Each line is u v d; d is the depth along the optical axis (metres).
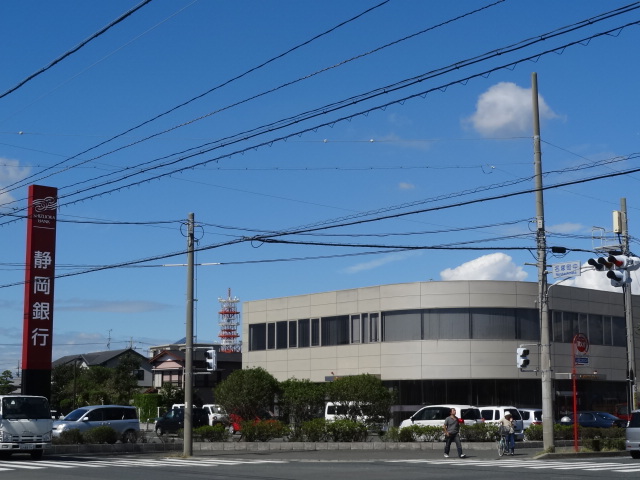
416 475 21.52
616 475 21.27
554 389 53.12
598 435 37.78
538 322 52.19
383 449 35.59
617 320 58.81
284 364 59.66
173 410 50.56
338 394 43.81
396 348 52.56
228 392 46.69
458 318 51.16
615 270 23.58
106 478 20.86
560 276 29.33
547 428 29.83
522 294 51.81
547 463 26.66
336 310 56.72
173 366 77.62
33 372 37.03
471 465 25.64
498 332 51.00
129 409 39.28
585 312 56.22
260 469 24.14
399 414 52.50
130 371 81.00
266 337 61.41
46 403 30.11
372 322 54.25
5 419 28.94
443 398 51.56
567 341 54.41
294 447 36.25
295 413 44.62
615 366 57.91
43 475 21.95
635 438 29.17
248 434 38.41
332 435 37.53
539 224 29.84
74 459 30.00
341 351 55.84
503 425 31.12
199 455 32.47
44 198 38.31
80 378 81.06
